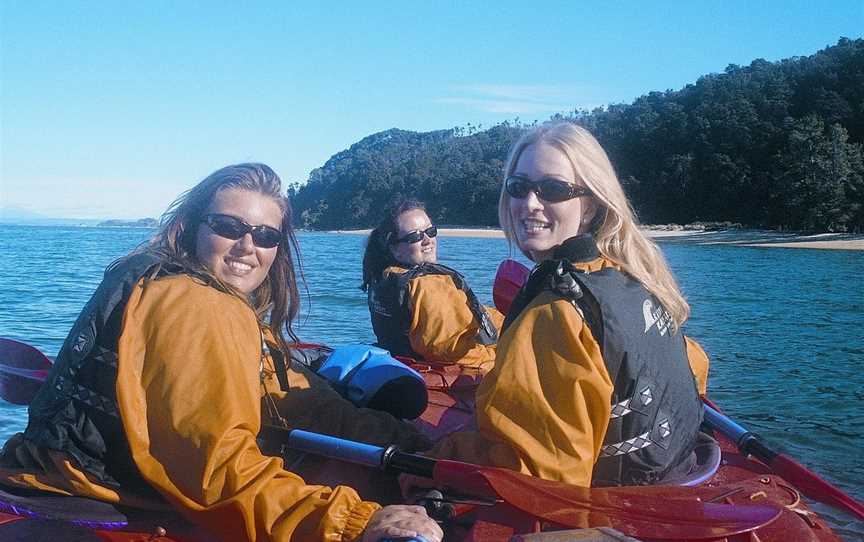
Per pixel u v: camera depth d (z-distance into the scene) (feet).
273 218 8.84
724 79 285.64
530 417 7.34
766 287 67.05
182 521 7.81
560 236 8.52
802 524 7.66
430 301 15.58
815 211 204.23
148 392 7.13
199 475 6.93
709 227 231.50
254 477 6.96
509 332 7.68
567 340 7.34
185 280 7.56
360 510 6.93
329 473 9.27
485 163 296.30
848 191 206.18
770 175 234.79
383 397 11.40
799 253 143.43
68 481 7.51
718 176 246.68
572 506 7.03
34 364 11.80
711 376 27.99
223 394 7.02
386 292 16.24
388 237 16.75
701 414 8.91
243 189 8.57
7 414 19.84
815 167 208.23
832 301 55.26
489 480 7.21
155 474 7.06
